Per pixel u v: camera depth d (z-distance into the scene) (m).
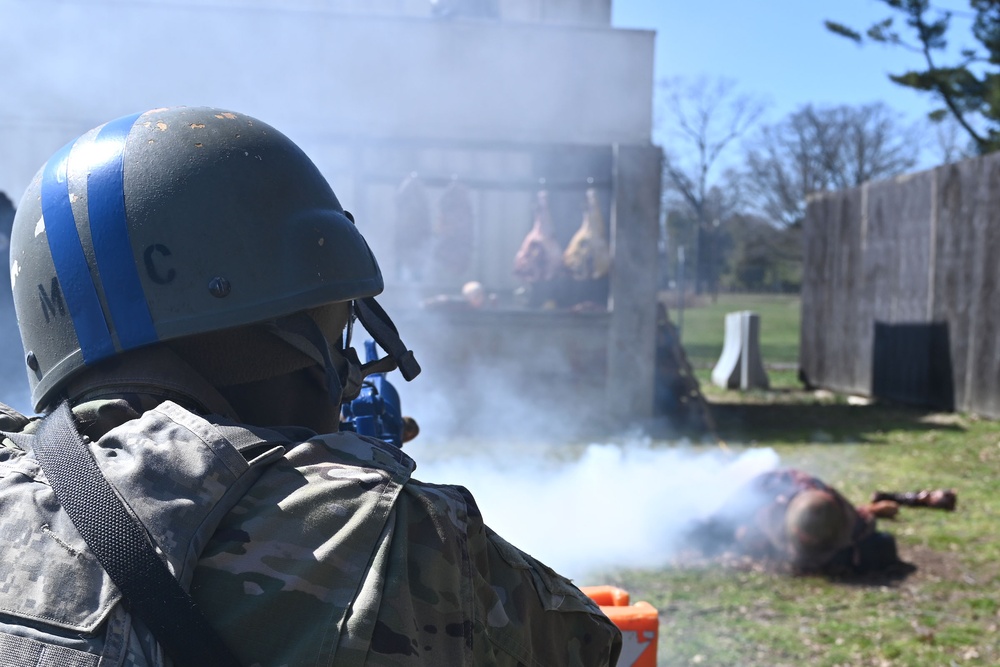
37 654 0.80
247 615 0.83
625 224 9.80
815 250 14.70
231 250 1.04
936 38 15.48
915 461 8.27
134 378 1.02
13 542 0.86
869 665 3.86
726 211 51.81
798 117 48.06
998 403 10.48
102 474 0.88
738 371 14.39
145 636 0.81
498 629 0.97
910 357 12.12
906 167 47.03
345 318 1.19
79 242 1.05
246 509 0.89
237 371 1.05
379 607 0.84
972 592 4.79
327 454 0.96
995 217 10.50
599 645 1.11
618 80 10.09
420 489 0.95
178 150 1.07
